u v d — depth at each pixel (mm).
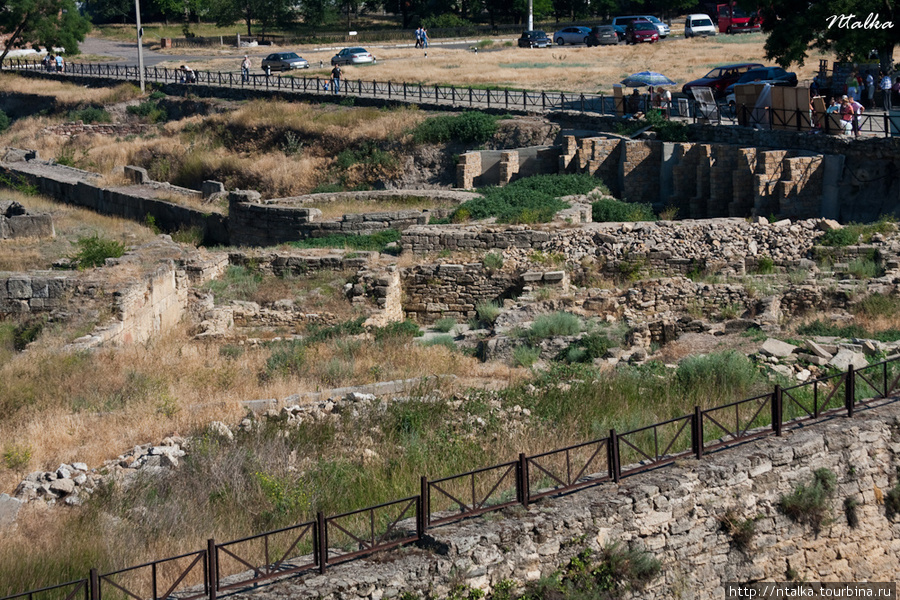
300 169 52188
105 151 61125
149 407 19109
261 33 108500
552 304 27266
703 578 13461
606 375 20703
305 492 15188
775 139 38188
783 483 14180
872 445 14992
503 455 16312
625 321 25719
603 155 43156
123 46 103375
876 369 19141
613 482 13398
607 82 60406
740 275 29031
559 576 12414
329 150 53531
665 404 18594
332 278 31094
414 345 25016
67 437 17578
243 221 40500
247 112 59250
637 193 42375
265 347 25016
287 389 20797
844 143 35156
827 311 25234
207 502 14789
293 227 38469
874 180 34719
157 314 27562
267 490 15133
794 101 37594
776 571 14023
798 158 35500
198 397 20188
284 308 28969
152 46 102062
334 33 107938
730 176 38531
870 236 29828
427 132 50500
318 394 20094
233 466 15742
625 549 12852
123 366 22156
